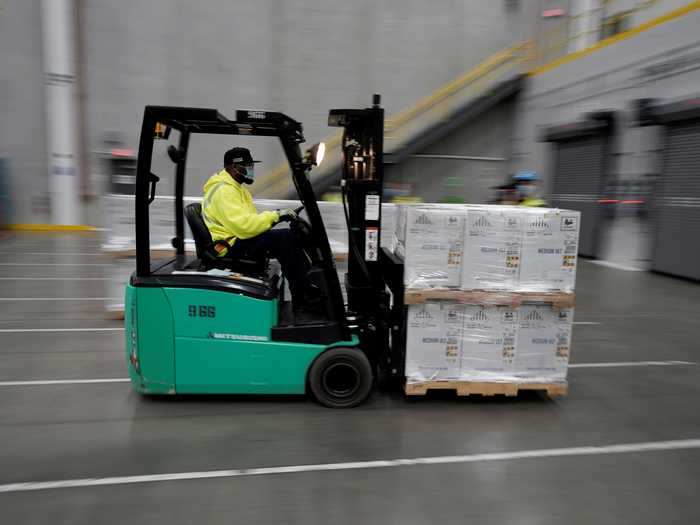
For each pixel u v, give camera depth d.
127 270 5.86
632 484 2.86
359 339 3.80
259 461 2.98
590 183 11.41
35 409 3.61
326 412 3.66
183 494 2.64
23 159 13.30
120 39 13.11
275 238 3.91
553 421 3.63
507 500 2.67
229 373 3.62
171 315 3.53
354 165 3.86
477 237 3.58
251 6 13.45
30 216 13.59
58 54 12.59
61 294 7.15
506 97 15.19
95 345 5.03
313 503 2.59
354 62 14.13
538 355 3.77
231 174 3.89
